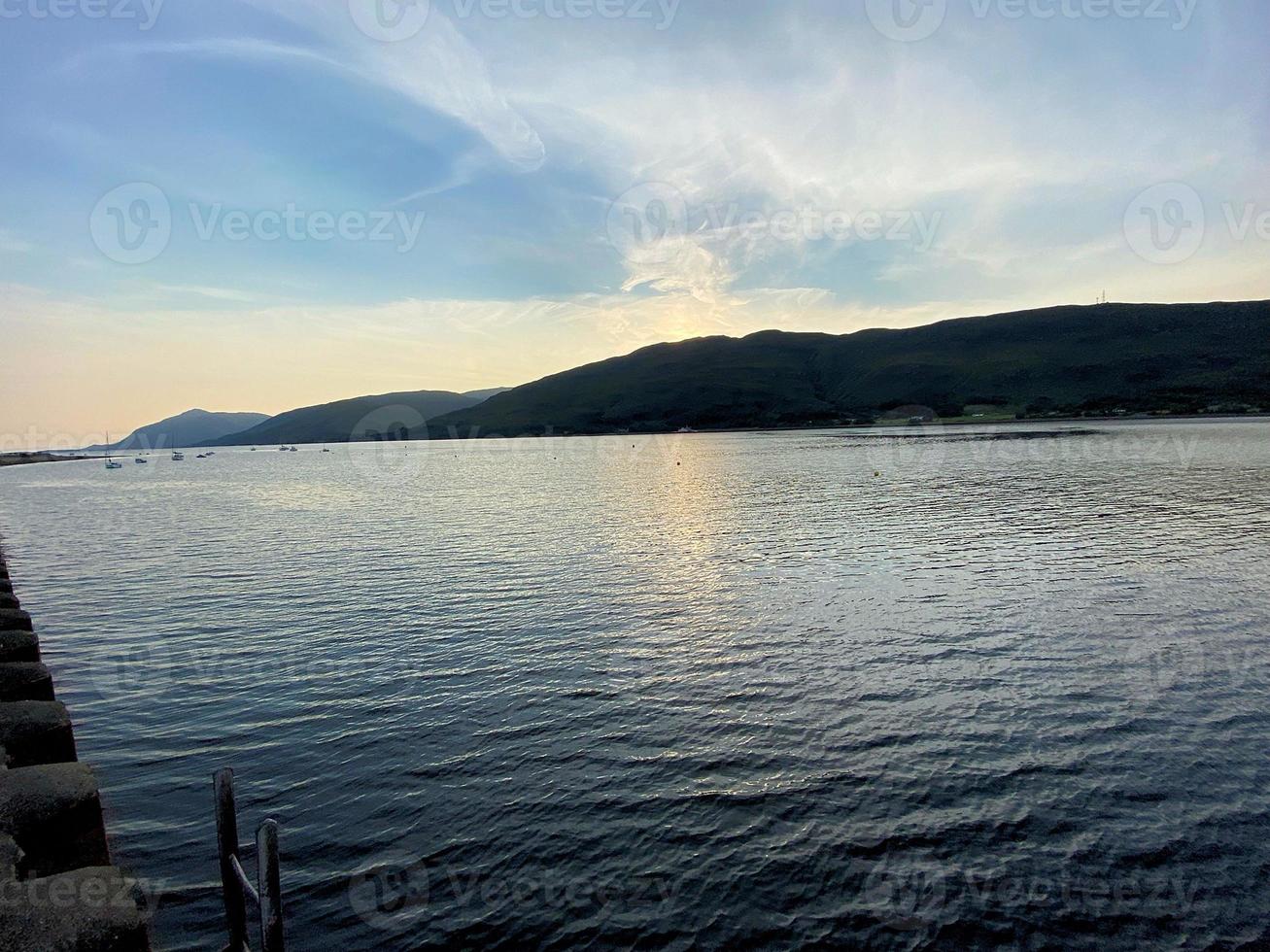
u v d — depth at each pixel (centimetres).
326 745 1391
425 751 1357
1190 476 5966
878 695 1577
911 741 1358
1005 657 1795
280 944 603
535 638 2023
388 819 1134
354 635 2103
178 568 3306
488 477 9319
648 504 5359
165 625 2297
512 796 1195
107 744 1416
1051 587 2480
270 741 1414
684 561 3081
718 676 1705
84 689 1722
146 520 5594
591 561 3145
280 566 3253
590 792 1202
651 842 1062
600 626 2134
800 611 2252
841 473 7631
